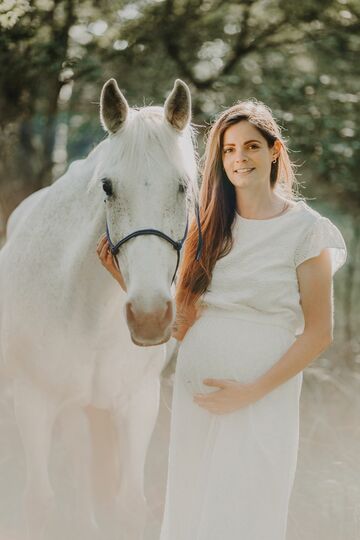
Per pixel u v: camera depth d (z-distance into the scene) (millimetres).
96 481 3312
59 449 4258
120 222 2459
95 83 6793
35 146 7074
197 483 2434
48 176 6895
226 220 2498
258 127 2441
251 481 2314
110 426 3262
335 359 6461
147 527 3521
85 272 2877
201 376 2447
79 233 2938
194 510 2408
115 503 3223
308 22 6781
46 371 3055
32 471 3035
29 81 5945
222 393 2365
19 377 3158
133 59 6598
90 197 2918
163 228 2418
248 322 2418
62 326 2977
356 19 6633
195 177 2541
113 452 3301
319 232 2410
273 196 2553
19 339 3117
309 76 6605
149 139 2477
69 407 3336
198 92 6836
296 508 3686
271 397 2387
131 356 3021
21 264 3176
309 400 5281
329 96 6562
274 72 6949
